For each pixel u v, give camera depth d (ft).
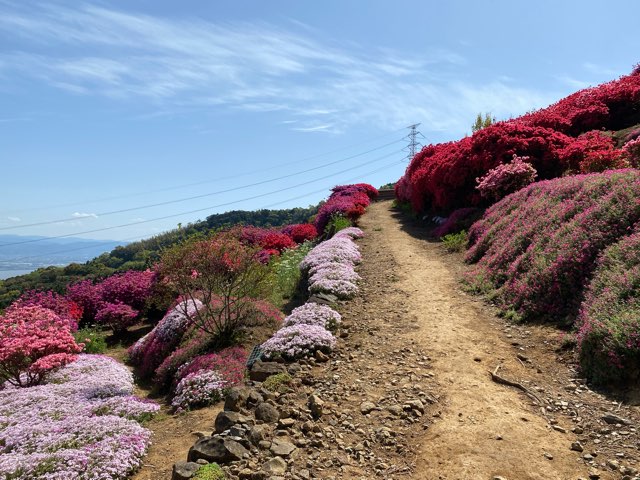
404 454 15.10
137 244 266.98
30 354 29.30
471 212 60.39
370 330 28.32
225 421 17.25
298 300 45.42
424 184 79.46
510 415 17.26
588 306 23.13
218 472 13.71
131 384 30.94
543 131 61.57
